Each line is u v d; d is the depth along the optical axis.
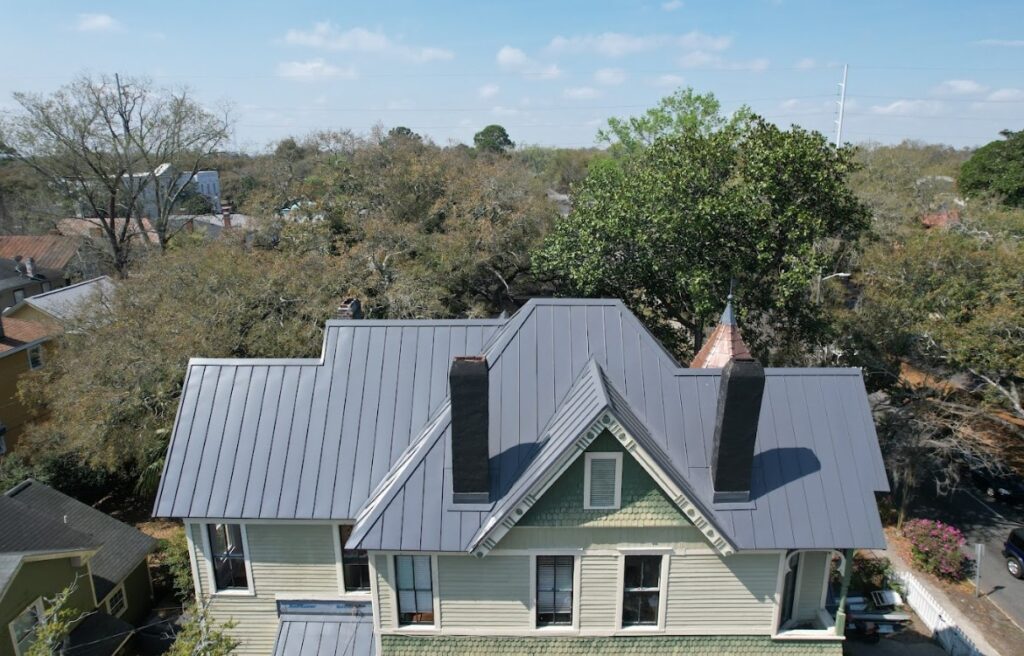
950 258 28.38
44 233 66.69
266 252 33.97
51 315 38.19
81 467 28.27
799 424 14.65
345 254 32.62
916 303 28.05
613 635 14.38
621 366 15.15
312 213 38.56
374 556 13.80
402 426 15.91
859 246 32.59
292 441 15.67
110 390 25.59
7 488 25.91
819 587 14.73
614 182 32.59
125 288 30.75
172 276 29.95
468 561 13.80
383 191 40.75
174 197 52.16
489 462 14.02
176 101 48.47
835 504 13.77
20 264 55.06
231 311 27.78
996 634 21.03
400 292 31.36
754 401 12.96
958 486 30.25
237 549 15.82
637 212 26.83
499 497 13.59
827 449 14.38
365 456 15.53
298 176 49.25
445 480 13.86
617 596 14.11
